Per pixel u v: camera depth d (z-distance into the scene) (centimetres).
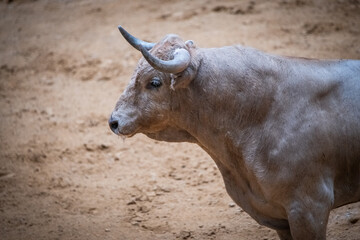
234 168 1923
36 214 2762
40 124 3684
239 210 2642
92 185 3008
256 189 1877
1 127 3675
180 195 2844
